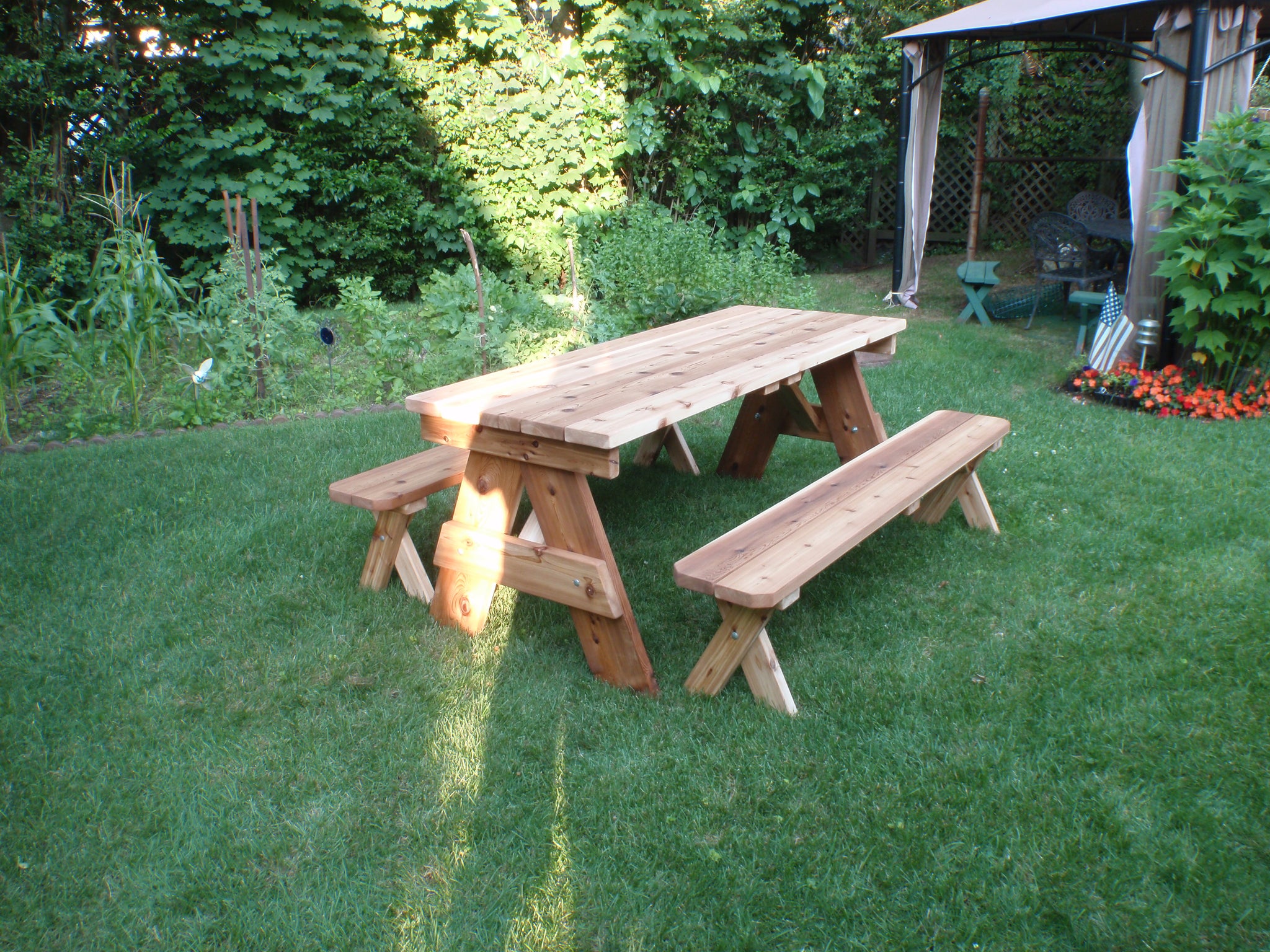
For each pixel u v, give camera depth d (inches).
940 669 102.2
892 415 195.9
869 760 87.0
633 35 349.4
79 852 77.2
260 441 180.9
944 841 77.1
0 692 99.0
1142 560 126.3
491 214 347.9
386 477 120.3
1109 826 77.5
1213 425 185.5
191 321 212.7
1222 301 187.8
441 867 75.6
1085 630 108.8
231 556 129.7
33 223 265.9
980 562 128.4
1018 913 69.7
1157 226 221.6
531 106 342.0
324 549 132.4
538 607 118.0
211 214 317.1
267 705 97.2
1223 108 219.8
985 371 233.0
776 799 82.5
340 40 324.2
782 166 393.7
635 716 95.1
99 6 289.4
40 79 263.0
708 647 96.9
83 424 190.2
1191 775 83.7
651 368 120.3
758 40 371.9
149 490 153.7
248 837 78.9
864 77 396.2
